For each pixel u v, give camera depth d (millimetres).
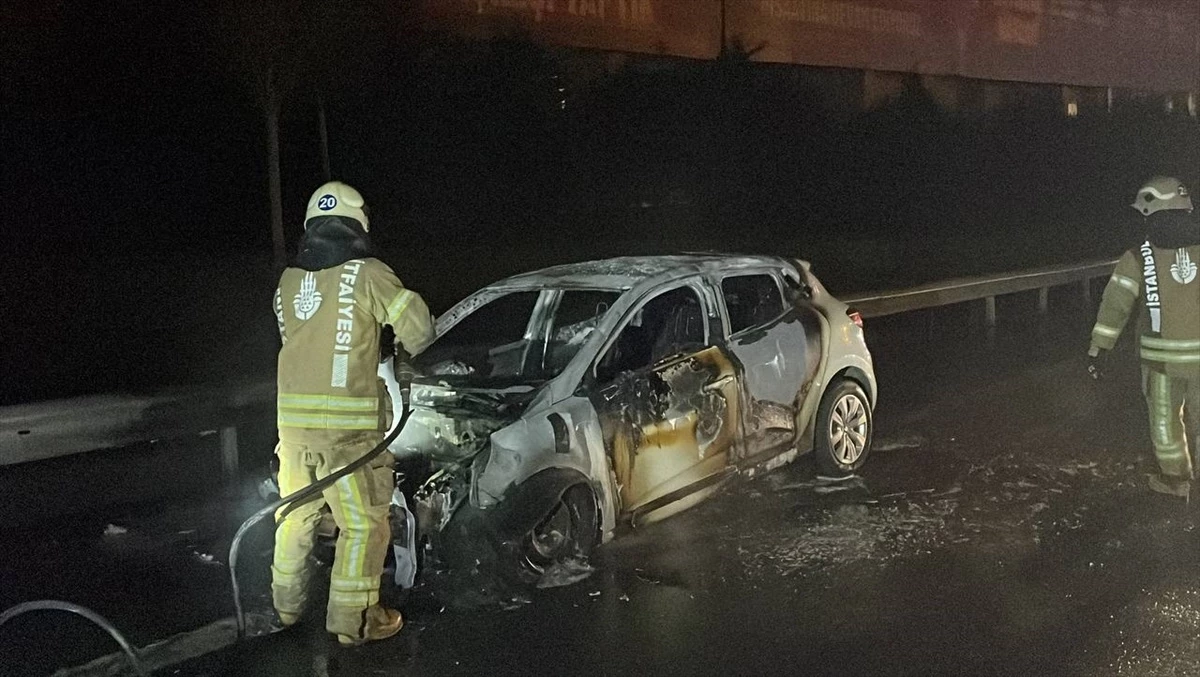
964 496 6473
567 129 22516
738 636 4566
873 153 29188
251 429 7750
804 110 27062
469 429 5203
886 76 28531
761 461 6293
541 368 6086
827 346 6836
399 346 4719
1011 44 25344
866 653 4363
